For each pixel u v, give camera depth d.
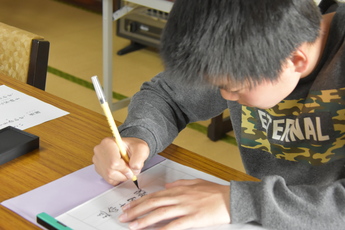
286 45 0.82
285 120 1.14
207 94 1.21
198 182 0.95
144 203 0.89
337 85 1.04
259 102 0.90
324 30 1.02
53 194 0.93
